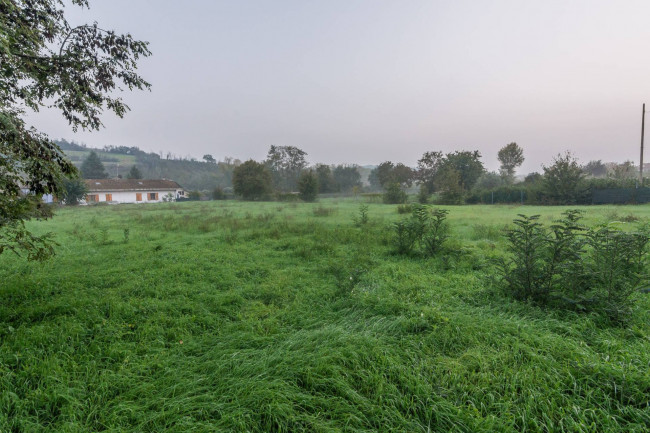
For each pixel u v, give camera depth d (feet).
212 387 7.94
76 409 7.09
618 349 8.75
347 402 7.20
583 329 10.16
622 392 7.09
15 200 12.12
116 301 13.48
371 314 12.34
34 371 8.34
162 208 94.73
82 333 10.59
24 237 13.25
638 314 11.04
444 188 118.01
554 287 12.75
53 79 13.30
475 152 162.71
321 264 20.57
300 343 9.89
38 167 11.83
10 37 10.13
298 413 6.90
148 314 12.53
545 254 12.70
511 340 9.57
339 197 176.86
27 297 14.35
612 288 11.32
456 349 9.37
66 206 112.68
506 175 186.09
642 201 82.79
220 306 13.26
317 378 8.08
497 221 45.14
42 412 7.11
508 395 7.27
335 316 12.42
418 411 7.08
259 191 150.10
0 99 12.12
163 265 20.56
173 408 7.04
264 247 27.22
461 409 6.78
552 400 6.97
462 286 15.49
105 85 15.01
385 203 121.70
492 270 17.94
